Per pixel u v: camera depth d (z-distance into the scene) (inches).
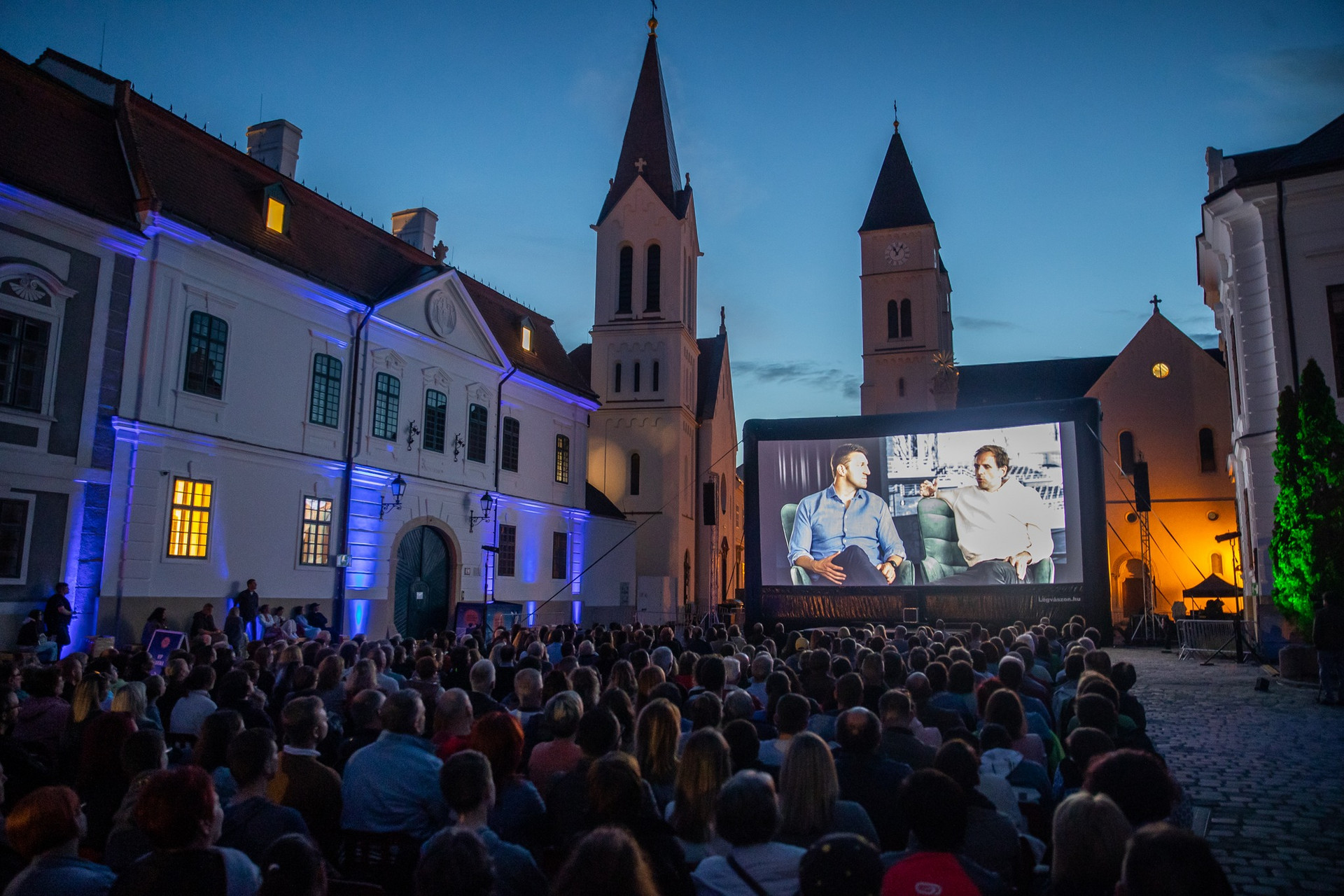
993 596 1110.4
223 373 882.1
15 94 764.0
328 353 1011.9
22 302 722.2
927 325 2586.1
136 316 807.7
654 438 1931.6
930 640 551.8
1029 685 389.4
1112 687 290.0
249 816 193.6
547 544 1402.6
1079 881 136.4
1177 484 1875.0
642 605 1822.1
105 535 772.6
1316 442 805.2
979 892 145.6
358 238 1109.7
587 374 2177.7
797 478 1202.6
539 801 213.0
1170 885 107.7
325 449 998.4
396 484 1075.9
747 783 156.5
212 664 427.2
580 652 498.6
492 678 342.6
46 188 732.7
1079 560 1081.4
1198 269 1237.1
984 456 1133.7
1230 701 671.8
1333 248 876.0
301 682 350.6
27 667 389.7
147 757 211.2
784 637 670.5
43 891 151.4
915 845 157.6
